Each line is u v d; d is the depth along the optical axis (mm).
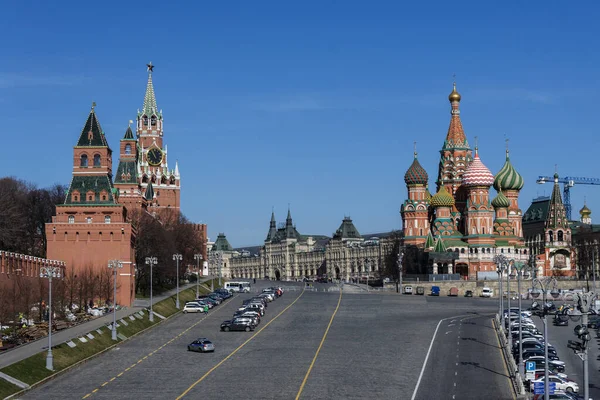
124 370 134750
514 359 141625
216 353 151875
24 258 192375
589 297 91750
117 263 188750
